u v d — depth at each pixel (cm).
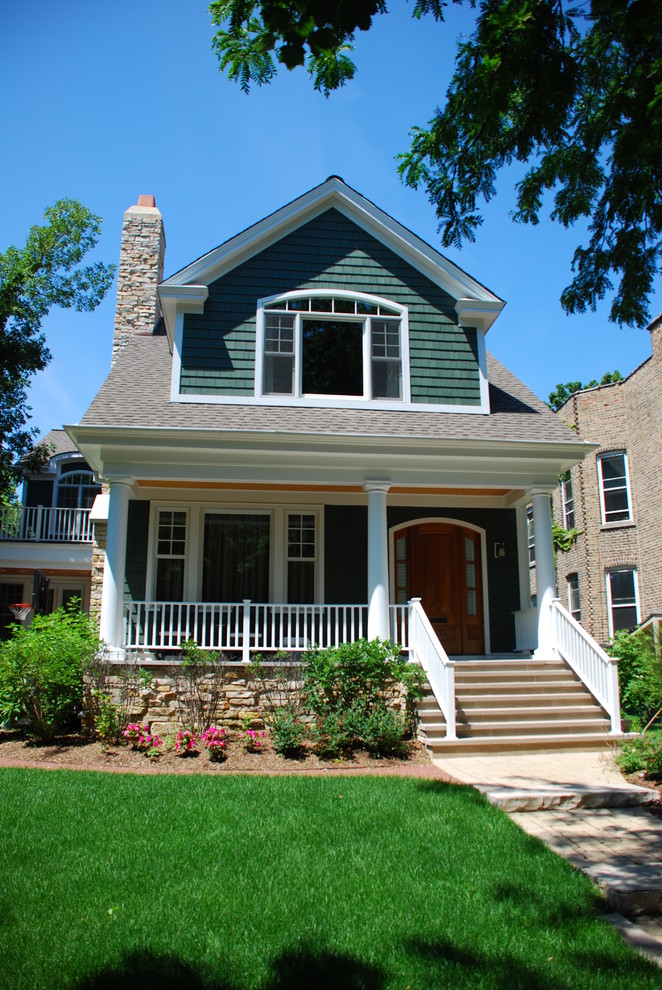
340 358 1345
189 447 1157
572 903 491
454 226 763
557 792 752
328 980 392
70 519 2194
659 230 726
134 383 1344
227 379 1291
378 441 1180
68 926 443
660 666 1030
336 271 1368
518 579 1464
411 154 729
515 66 588
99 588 1425
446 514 1464
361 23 441
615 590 2142
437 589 1439
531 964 412
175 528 1400
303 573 1415
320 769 905
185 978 390
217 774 853
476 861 564
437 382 1353
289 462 1205
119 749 980
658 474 1969
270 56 590
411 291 1385
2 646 1054
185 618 1362
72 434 1127
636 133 645
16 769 854
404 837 613
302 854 570
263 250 1356
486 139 681
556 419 1365
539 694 1137
